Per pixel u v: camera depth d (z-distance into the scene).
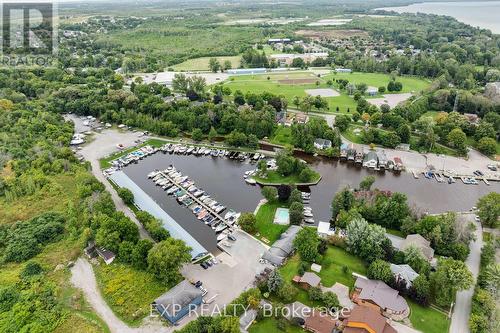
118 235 142.75
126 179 198.50
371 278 129.00
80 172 194.38
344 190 169.62
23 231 151.12
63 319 115.62
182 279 131.00
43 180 186.12
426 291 120.44
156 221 153.00
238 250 147.25
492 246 145.00
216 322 108.06
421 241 143.00
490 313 114.94
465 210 176.75
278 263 137.25
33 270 133.00
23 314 115.62
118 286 127.12
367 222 149.00
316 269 135.25
